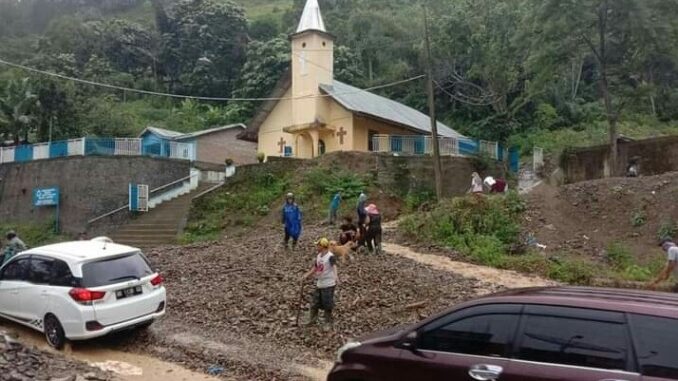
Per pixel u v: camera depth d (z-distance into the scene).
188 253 20.17
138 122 54.03
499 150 35.44
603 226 21.25
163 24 74.25
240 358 9.49
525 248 19.75
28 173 33.97
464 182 31.48
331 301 11.00
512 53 48.59
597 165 29.70
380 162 29.67
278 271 15.02
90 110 46.22
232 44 69.50
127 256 10.66
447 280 15.15
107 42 71.12
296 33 36.44
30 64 63.56
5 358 8.13
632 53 29.39
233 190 29.42
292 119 37.50
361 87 57.28
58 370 8.18
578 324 4.89
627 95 29.62
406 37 63.44
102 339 10.75
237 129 46.00
